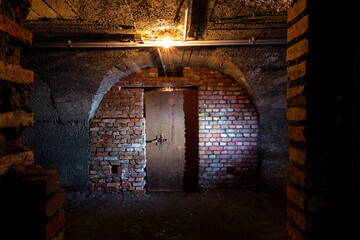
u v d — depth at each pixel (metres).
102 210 3.61
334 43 1.21
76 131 4.26
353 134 1.11
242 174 4.35
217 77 4.32
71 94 3.87
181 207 3.70
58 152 4.26
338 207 1.19
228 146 4.35
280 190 4.16
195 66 4.29
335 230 1.20
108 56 3.39
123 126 4.31
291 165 1.43
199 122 4.35
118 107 4.33
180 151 4.47
